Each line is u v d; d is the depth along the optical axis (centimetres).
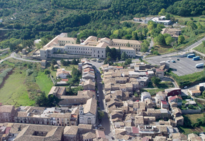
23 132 19188
